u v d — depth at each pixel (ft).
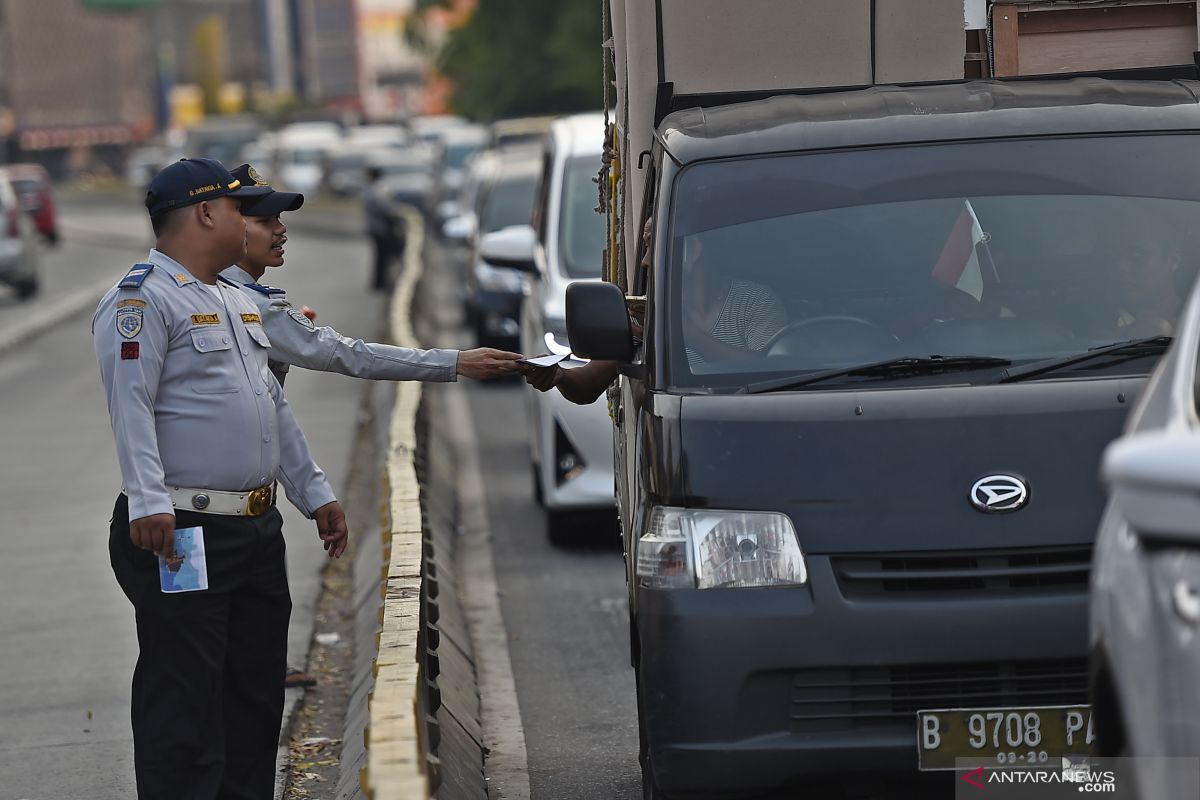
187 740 54.03
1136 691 35.70
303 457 60.13
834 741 49.29
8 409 195.00
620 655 87.15
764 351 54.80
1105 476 34.17
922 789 50.37
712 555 50.31
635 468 56.39
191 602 54.03
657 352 55.26
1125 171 57.52
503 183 214.07
